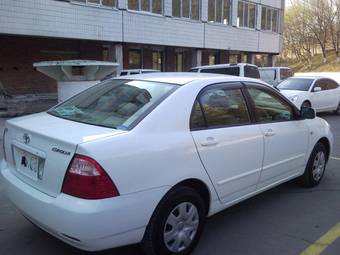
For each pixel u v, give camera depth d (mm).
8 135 3926
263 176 4535
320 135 5594
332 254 3789
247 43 28281
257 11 28875
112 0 19031
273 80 19594
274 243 4000
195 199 3666
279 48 31984
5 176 3820
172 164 3432
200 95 3910
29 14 15875
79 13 17641
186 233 3646
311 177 5586
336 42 54312
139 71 18234
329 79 15211
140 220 3229
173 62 25953
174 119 3590
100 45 21578
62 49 20062
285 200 5176
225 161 3953
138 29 20344
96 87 4441
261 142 4406
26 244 3916
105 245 3084
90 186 2982
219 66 16500
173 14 22219
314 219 4598
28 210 3408
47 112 4176
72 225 2986
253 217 4625
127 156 3148
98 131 3303
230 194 4105
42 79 19625
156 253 3432
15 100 14641
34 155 3420
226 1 25953
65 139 3143
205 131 3809
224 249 3861
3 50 18062
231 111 4199
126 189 3123
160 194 3338
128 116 3527
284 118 4992
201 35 24203
